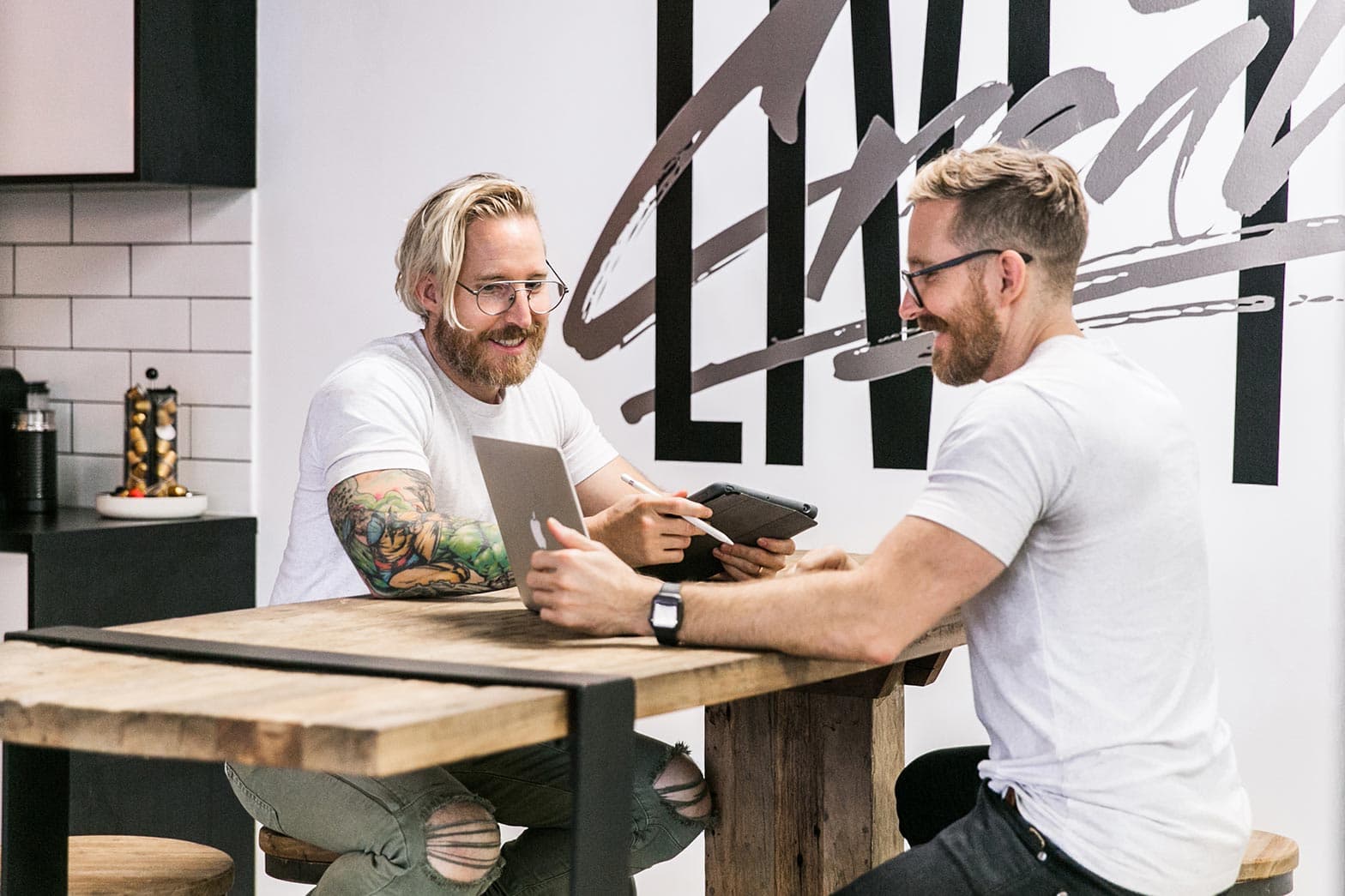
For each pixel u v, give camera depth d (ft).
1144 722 5.57
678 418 11.02
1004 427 5.57
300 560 7.82
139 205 12.73
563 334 11.41
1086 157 9.68
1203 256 9.35
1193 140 9.35
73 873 6.64
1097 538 5.60
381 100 11.91
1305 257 9.06
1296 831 9.16
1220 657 9.36
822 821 7.61
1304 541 9.11
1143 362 9.55
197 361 12.60
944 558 5.53
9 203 13.25
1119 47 9.54
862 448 10.40
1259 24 9.14
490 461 6.48
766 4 10.59
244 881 12.35
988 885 5.58
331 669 5.08
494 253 7.71
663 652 5.60
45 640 5.71
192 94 11.83
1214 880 5.68
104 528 11.22
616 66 11.12
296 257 12.23
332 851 7.32
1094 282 9.68
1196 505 5.85
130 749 4.44
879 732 7.59
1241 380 9.26
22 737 4.59
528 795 7.43
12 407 12.78
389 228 11.91
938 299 6.15
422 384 7.79
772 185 10.62
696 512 6.58
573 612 5.91
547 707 4.69
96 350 12.98
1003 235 6.00
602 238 11.23
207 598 12.07
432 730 4.25
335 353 12.12
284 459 12.32
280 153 12.26
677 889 10.98
